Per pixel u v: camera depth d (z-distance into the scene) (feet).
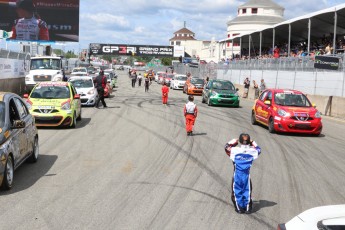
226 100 89.25
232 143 24.31
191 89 125.39
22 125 28.58
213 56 305.12
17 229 20.40
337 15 94.32
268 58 119.44
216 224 21.74
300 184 30.07
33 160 34.60
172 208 24.07
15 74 106.11
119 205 24.36
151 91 139.44
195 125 59.62
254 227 21.43
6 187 26.66
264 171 33.86
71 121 53.57
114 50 294.87
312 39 132.46
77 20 157.58
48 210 23.26
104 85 79.71
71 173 31.60
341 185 30.04
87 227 20.83
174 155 38.86
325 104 80.79
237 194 23.63
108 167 33.71
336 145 47.06
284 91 57.62
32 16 155.84
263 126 61.57
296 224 11.98
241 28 255.50
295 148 44.52
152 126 57.36
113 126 56.70
